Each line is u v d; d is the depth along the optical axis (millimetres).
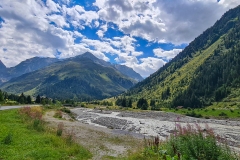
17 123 26641
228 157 11578
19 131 21250
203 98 169125
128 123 61000
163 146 16031
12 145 15820
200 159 11531
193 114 106938
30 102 120688
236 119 88688
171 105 171250
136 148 22828
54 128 27797
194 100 154375
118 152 20891
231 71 181500
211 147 12055
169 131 46281
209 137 13055
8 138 16438
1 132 19219
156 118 85312
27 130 22422
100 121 63562
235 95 146250
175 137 15273
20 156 13344
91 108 141625
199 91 183000
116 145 24906
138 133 42031
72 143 20094
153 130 47688
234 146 31516
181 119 84312
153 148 16094
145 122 66125
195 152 12031
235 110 105000
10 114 34812
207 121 80188
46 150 15422
